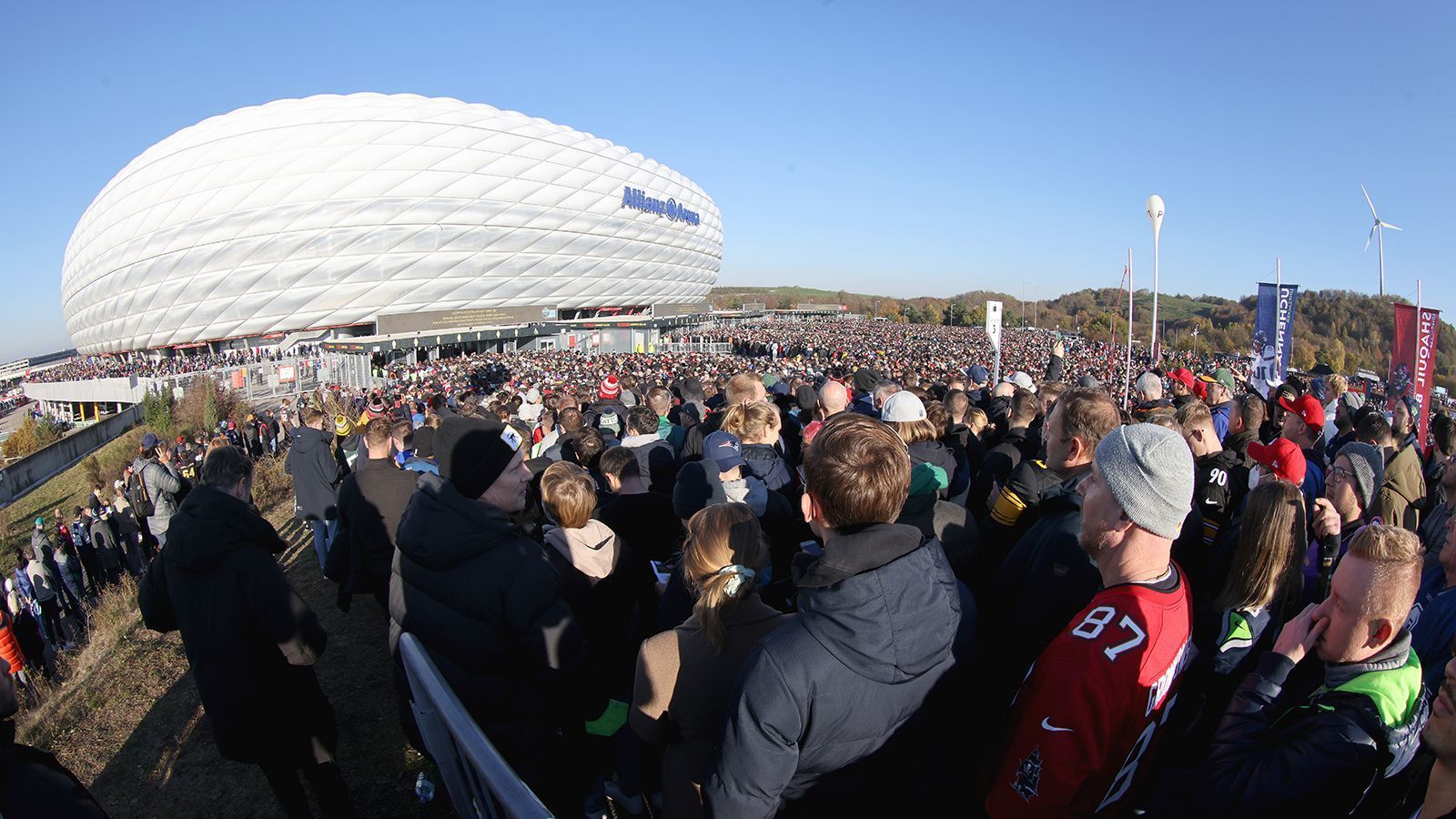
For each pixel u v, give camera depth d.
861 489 1.63
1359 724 1.59
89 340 75.69
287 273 55.81
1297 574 2.24
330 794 3.05
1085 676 1.42
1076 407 2.35
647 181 74.12
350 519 4.24
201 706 4.38
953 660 1.72
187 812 3.45
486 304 63.78
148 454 9.95
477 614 2.28
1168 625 1.52
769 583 3.27
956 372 11.82
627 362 37.81
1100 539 1.64
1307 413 4.16
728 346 63.56
